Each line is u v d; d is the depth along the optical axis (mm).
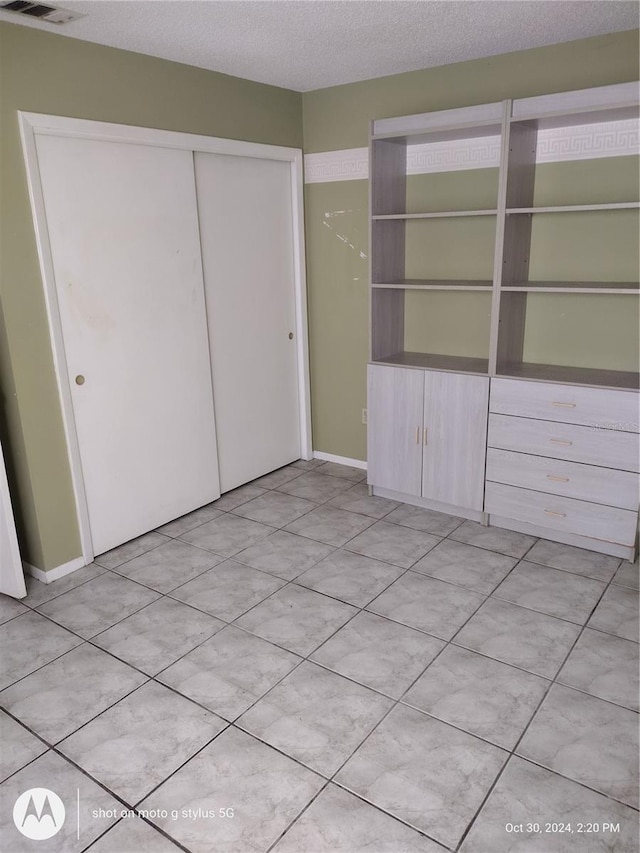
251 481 4016
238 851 1632
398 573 2902
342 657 2348
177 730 2029
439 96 3311
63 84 2600
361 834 1666
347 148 3703
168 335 3244
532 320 3270
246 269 3686
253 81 3467
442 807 1736
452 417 3252
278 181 3801
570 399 2863
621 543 2902
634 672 2225
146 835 1684
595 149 2928
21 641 2482
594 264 3043
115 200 2887
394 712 2076
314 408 4324
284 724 2041
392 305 3600
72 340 2816
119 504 3168
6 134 2445
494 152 3234
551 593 2701
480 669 2262
